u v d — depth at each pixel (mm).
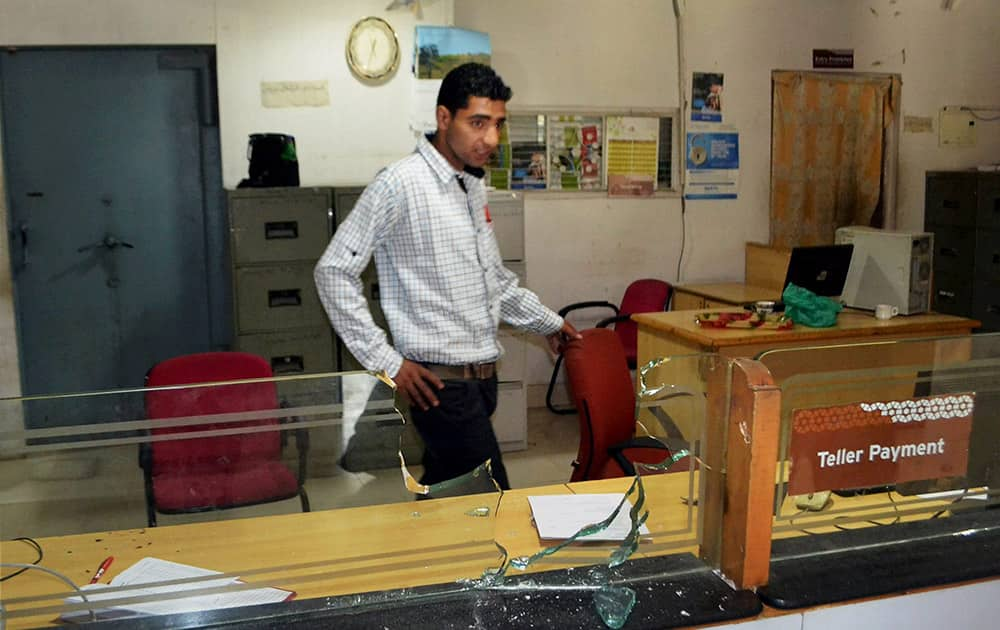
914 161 5613
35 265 4238
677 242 5246
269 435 1410
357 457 1430
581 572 1336
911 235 3699
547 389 5145
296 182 4051
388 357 2168
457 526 1422
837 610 1265
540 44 4816
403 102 4281
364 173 4301
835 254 3742
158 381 2268
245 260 3865
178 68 4250
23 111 4117
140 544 1430
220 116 4129
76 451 1350
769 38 5199
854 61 5379
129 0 3949
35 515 1374
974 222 5219
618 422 2551
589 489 1829
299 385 1390
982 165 5676
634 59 4988
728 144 5227
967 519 1484
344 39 4184
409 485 1446
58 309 4301
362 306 2213
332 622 1204
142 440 1374
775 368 1335
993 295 5129
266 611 1234
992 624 1354
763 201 5359
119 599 1271
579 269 5102
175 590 1305
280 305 3936
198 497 1424
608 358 2586
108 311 4367
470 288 2238
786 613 1244
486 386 2301
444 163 2186
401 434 1437
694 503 1371
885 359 1380
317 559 1397
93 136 4219
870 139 5492
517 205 4203
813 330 3430
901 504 1459
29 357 4289
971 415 1398
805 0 5219
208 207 4391
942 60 5555
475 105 2105
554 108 4898
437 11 4254
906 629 1305
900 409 1354
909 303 3725
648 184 5133
